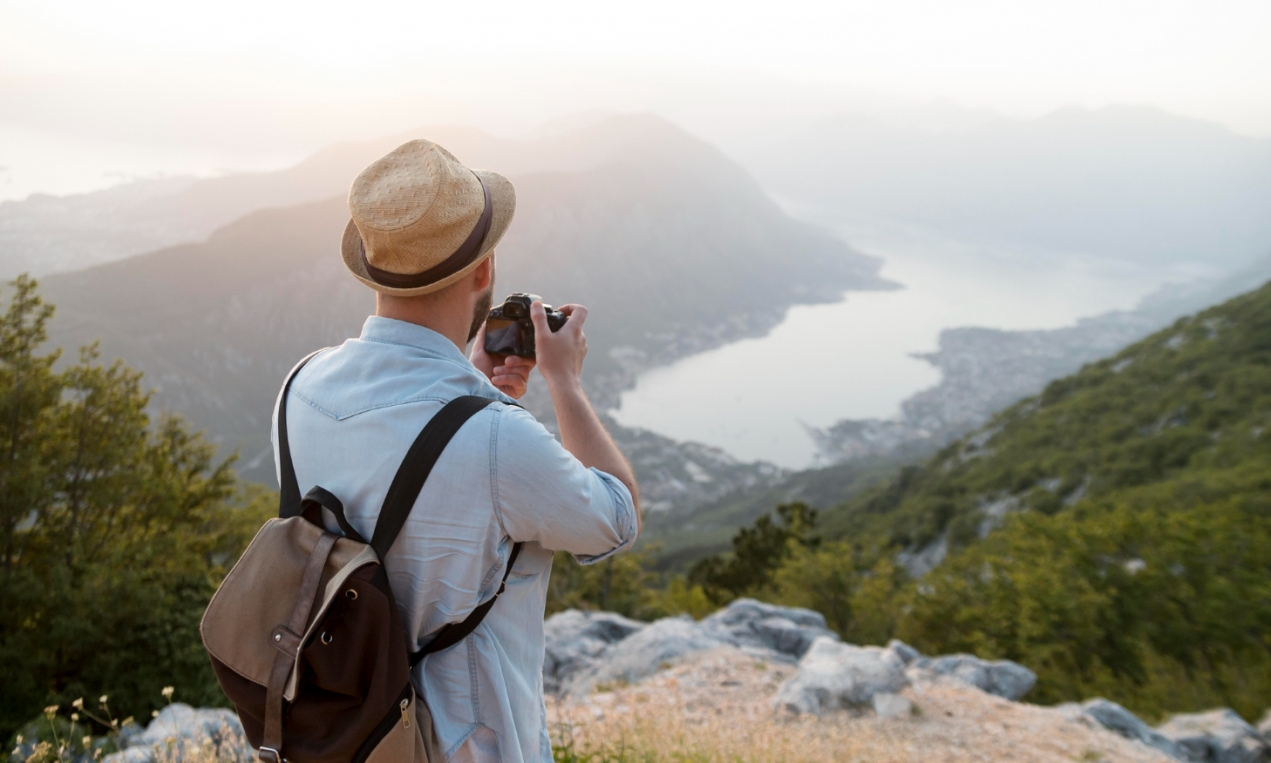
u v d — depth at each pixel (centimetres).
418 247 124
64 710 1633
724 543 15588
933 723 763
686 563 13825
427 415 123
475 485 119
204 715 510
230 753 348
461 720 125
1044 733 749
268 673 118
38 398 2366
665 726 571
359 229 128
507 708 127
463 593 121
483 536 120
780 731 644
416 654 126
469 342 156
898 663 857
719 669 909
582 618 1270
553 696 977
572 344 149
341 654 114
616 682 959
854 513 10600
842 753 625
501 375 154
